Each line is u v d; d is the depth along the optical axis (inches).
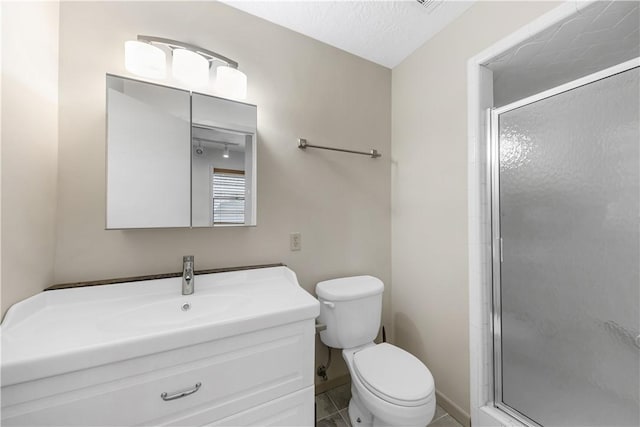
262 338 37.4
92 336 30.3
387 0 52.4
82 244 42.0
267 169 57.8
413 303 68.3
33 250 35.4
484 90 53.0
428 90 64.2
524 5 44.8
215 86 52.4
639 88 34.6
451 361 57.9
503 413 49.6
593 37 44.0
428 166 64.1
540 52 48.6
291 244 60.6
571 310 41.6
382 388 42.9
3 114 29.3
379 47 67.3
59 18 40.9
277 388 39.0
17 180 31.9
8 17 29.8
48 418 26.4
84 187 42.2
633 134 35.1
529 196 46.9
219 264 52.6
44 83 37.1
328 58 66.0
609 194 37.4
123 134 43.3
